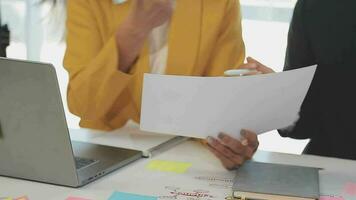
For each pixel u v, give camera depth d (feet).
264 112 4.14
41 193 3.84
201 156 4.76
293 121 4.75
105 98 5.10
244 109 4.04
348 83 5.49
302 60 5.71
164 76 4.02
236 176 4.07
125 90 5.41
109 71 4.97
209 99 3.99
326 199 3.83
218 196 3.83
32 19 9.38
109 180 4.12
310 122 5.67
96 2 5.47
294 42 5.73
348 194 3.94
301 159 4.79
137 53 5.13
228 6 5.54
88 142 4.95
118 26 5.19
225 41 5.57
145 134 5.31
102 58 4.97
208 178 4.20
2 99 3.84
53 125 3.78
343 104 5.53
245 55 5.64
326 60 5.54
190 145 5.07
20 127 3.90
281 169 4.25
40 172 4.01
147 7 4.82
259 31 8.47
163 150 4.90
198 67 5.51
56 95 3.66
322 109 5.62
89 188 3.95
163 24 5.29
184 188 3.98
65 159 3.88
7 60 3.67
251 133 4.17
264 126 4.27
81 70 5.18
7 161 4.11
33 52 9.26
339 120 5.57
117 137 5.20
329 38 5.52
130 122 5.68
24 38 9.48
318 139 5.72
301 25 5.66
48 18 8.93
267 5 8.38
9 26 9.53
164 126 4.21
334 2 5.48
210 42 5.46
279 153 4.95
